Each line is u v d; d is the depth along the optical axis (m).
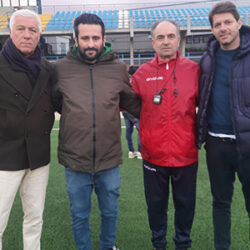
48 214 2.59
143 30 16.08
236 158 1.70
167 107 1.75
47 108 1.65
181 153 1.76
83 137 1.62
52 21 19.30
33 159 1.59
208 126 1.78
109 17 20.75
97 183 1.76
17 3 18.72
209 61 1.71
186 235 1.92
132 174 3.67
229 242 1.87
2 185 1.54
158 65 1.80
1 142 1.52
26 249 1.75
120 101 1.90
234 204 2.66
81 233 1.77
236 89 1.60
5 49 1.50
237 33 1.59
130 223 2.38
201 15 20.36
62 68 1.67
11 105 1.51
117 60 1.78
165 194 1.92
